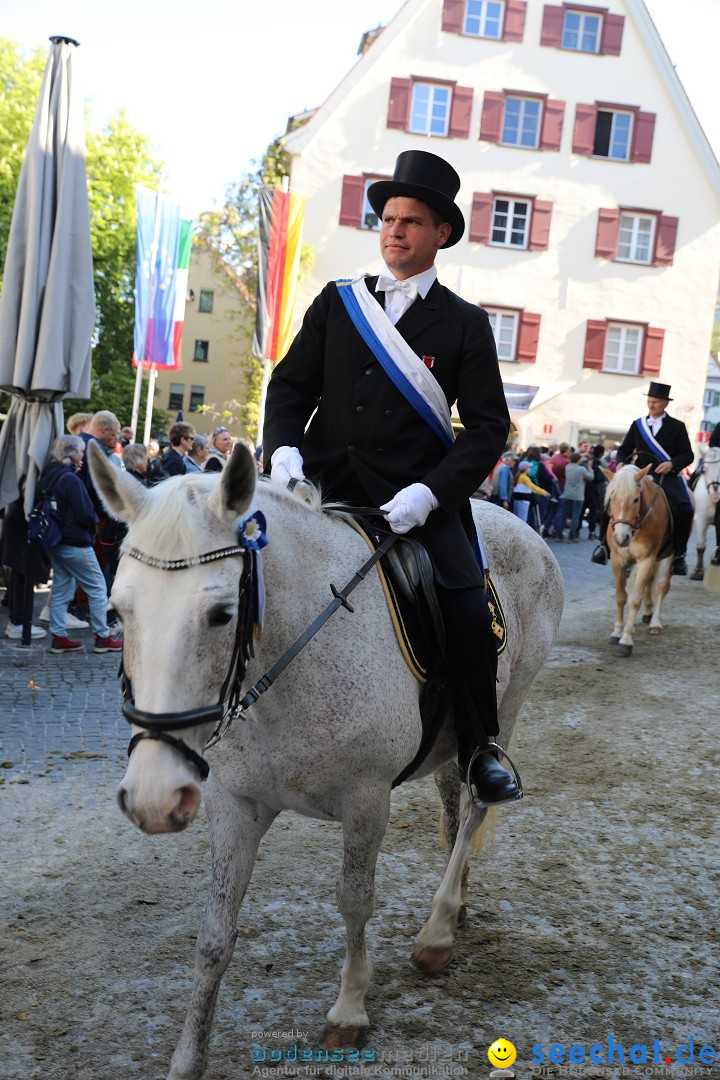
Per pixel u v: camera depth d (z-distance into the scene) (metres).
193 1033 2.57
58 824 4.57
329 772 2.62
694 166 26.52
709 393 51.41
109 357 31.34
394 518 2.71
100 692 6.93
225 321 44.06
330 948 3.52
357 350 2.88
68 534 7.79
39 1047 2.89
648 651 9.21
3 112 26.94
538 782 5.43
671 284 26.72
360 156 25.55
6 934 3.54
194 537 2.12
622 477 8.82
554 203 26.28
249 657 2.30
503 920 3.80
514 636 3.57
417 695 2.83
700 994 3.34
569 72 26.05
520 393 26.30
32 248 7.94
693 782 5.52
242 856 2.63
